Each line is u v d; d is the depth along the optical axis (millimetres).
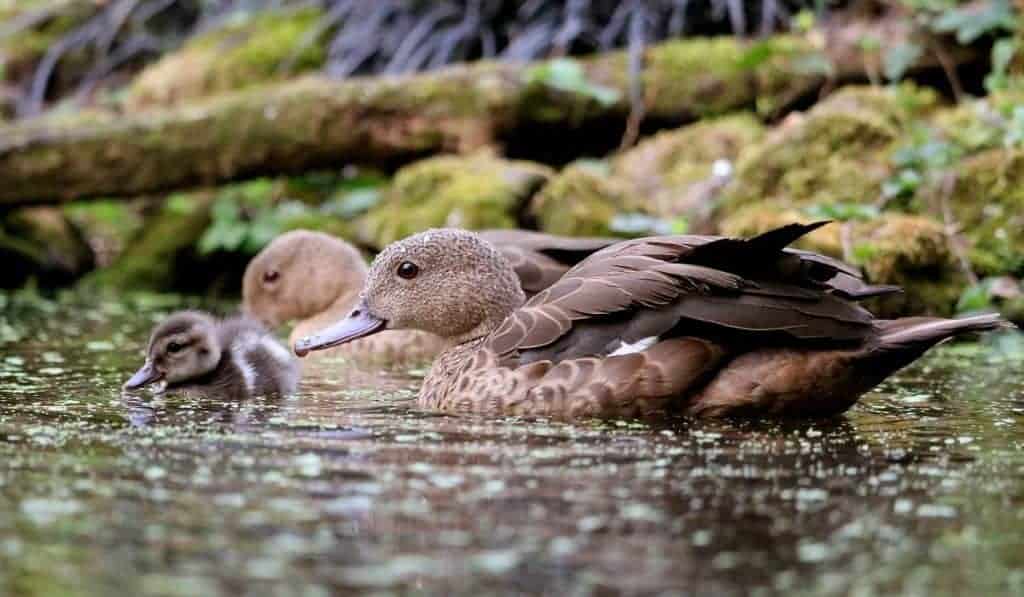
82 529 7250
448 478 8266
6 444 9086
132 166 18344
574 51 20188
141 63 24141
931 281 15141
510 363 10430
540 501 7816
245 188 19656
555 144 18828
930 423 10188
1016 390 11742
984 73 17891
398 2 21859
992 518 7594
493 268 11398
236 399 11258
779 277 10125
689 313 10008
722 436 9523
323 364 13727
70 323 16109
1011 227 15406
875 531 7352
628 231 16484
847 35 18375
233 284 19484
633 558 6906
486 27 20938
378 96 18234
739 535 7262
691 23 19875
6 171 18344
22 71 24062
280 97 18281
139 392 11461
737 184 16516
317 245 15859
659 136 18203
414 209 17719
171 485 8062
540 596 6426
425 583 6559
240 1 24047
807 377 9945
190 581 6531
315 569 6715
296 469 8461
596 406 10086
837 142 16375
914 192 15828
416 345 14125
